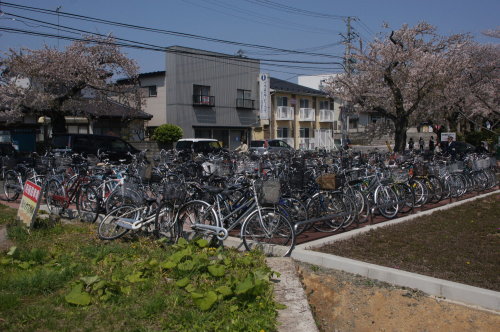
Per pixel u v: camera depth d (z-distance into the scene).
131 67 21.12
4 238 6.16
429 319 4.25
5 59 18.25
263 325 3.40
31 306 3.68
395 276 4.90
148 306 3.64
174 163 10.77
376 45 19.16
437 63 18.23
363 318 4.36
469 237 6.57
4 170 10.08
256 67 32.22
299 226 6.49
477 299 4.41
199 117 28.59
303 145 33.41
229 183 7.51
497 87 23.03
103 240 6.16
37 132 21.78
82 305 3.70
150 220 6.10
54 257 5.20
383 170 8.89
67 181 7.92
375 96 20.72
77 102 20.47
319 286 4.88
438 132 27.19
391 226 7.25
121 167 8.18
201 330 3.29
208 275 4.38
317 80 43.78
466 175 10.94
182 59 27.47
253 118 32.16
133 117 24.05
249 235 5.66
